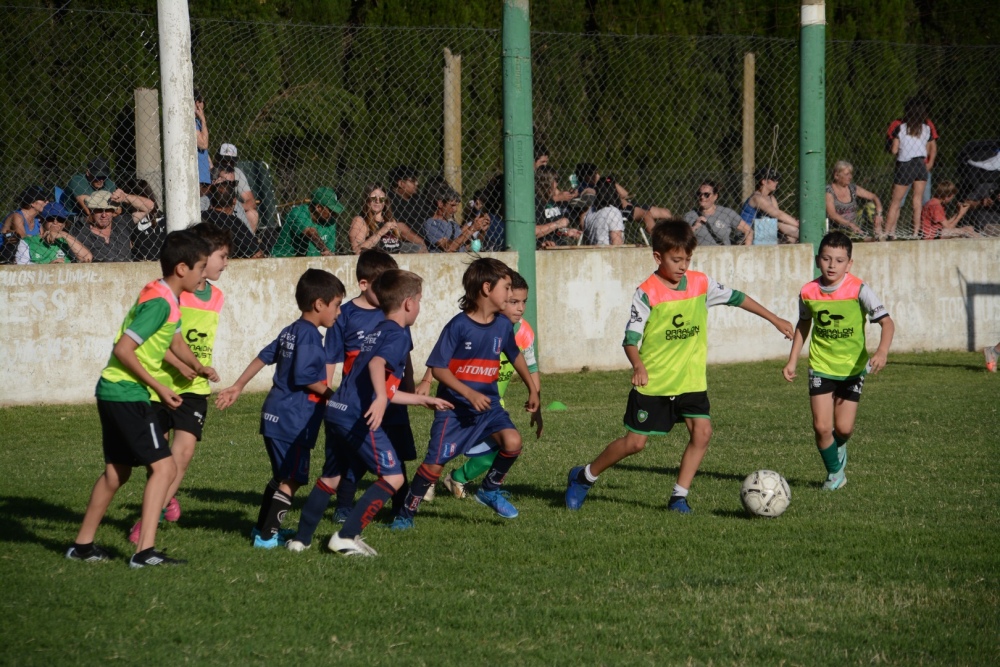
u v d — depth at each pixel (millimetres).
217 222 34062
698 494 20281
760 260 41875
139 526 16781
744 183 43188
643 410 18562
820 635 12320
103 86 35250
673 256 18484
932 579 14391
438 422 17844
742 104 43812
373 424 15031
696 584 14258
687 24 48094
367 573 14836
